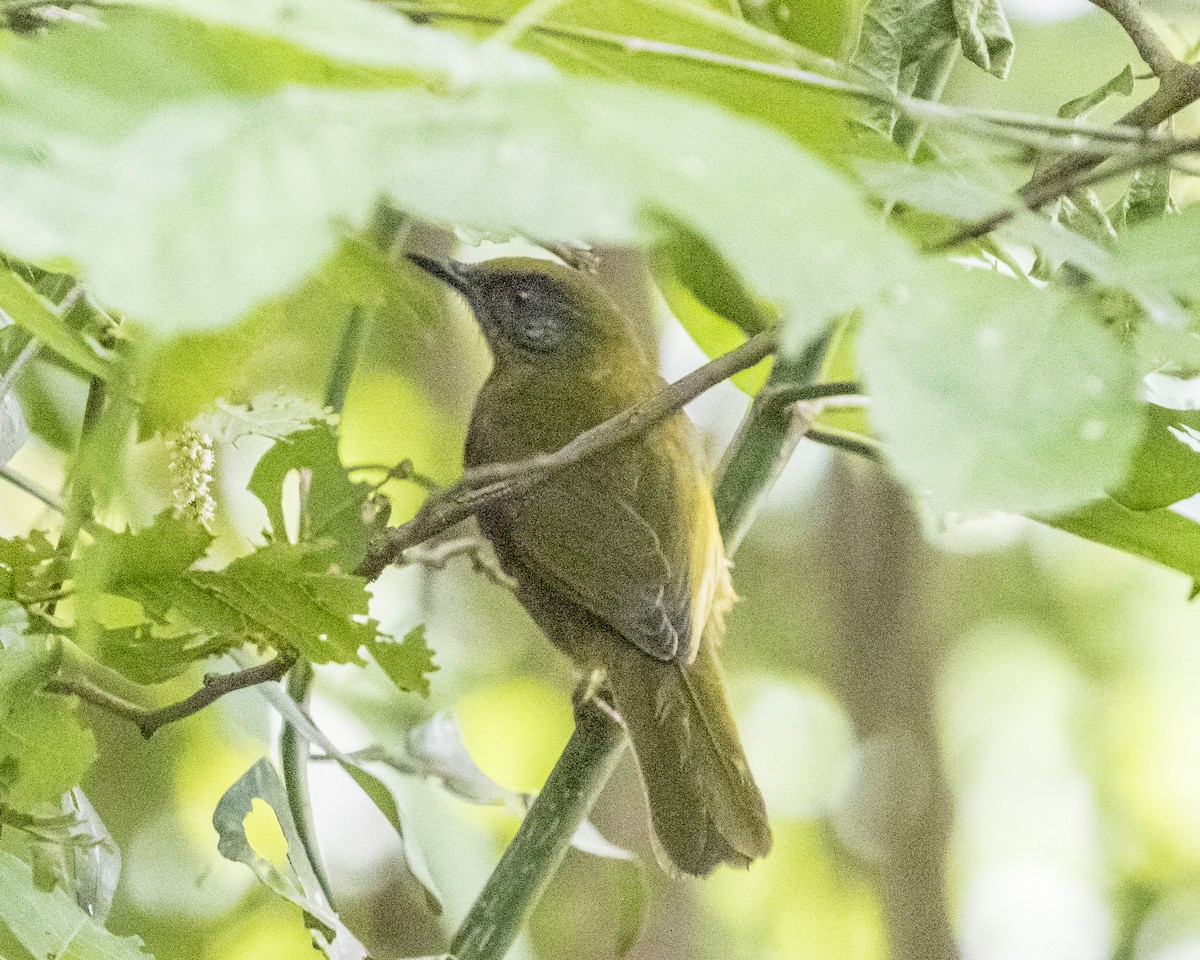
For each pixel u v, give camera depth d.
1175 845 13.79
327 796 9.57
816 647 12.38
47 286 4.04
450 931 8.11
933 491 1.66
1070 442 1.71
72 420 6.21
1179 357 2.13
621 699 7.32
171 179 1.59
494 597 11.16
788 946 12.28
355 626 3.93
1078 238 2.25
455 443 10.48
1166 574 14.21
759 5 4.34
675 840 6.98
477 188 1.63
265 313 3.10
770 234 1.65
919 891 11.58
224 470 7.08
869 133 3.14
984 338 1.76
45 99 1.65
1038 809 14.12
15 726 3.87
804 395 5.15
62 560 3.74
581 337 8.60
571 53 3.07
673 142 1.71
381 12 1.86
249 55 1.87
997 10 4.74
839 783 12.44
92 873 4.60
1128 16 3.59
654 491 7.60
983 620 14.27
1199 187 5.99
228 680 4.17
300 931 8.89
